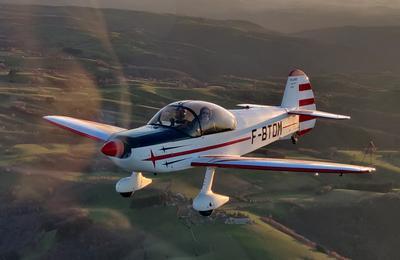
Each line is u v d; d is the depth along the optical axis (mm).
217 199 16672
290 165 15914
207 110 17359
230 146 18703
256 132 21047
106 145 14992
